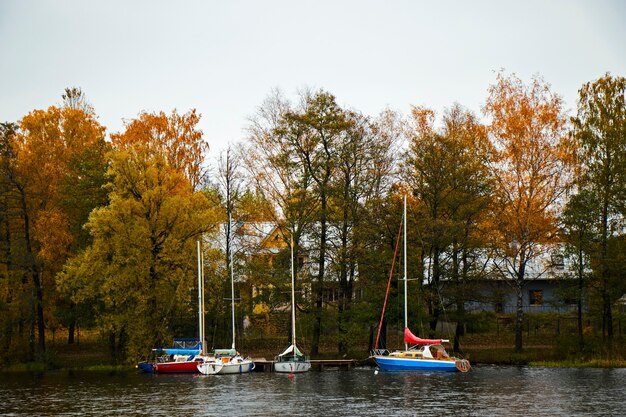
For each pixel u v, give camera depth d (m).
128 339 67.88
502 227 63.91
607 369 58.53
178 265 66.56
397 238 65.31
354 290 67.56
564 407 40.12
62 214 69.25
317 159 66.19
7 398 47.06
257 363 64.19
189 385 53.00
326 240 66.56
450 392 46.44
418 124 68.88
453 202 64.50
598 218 63.00
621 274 61.56
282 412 39.62
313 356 67.44
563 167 62.97
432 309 67.38
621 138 62.72
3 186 67.88
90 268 63.09
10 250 67.75
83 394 48.59
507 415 37.88
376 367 64.31
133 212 65.75
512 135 63.38
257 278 66.06
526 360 63.16
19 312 67.31
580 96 64.94
